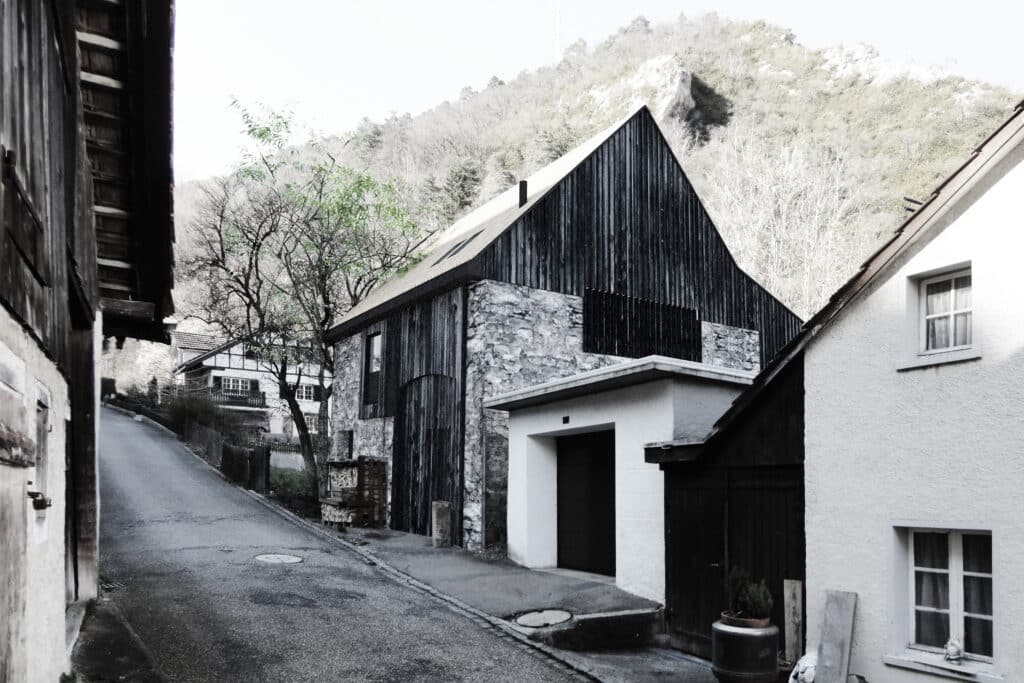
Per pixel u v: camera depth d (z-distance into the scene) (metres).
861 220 39.59
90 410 9.62
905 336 7.55
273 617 9.95
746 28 74.94
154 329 11.48
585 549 13.75
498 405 14.74
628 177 18.69
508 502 14.98
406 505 18.17
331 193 23.69
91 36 6.75
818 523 8.23
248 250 25.55
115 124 7.69
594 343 17.44
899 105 56.03
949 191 7.16
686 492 10.41
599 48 88.19
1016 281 6.72
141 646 8.31
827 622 7.84
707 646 9.84
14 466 4.07
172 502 19.30
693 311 19.23
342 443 21.77
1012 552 6.53
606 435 13.57
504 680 8.26
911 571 7.51
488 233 18.02
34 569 4.82
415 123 82.31
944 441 7.14
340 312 25.66
